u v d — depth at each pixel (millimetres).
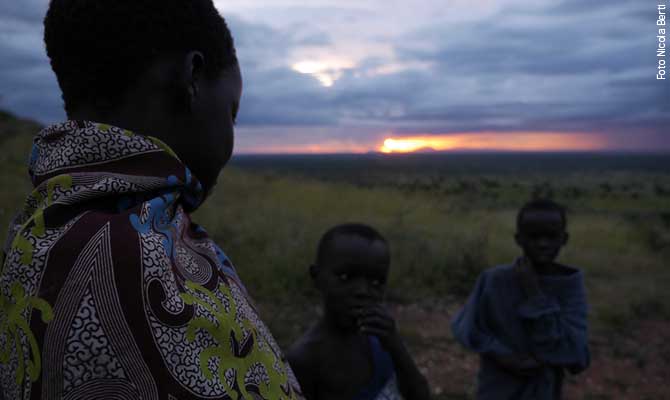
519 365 2533
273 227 9352
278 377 726
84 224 600
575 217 21797
